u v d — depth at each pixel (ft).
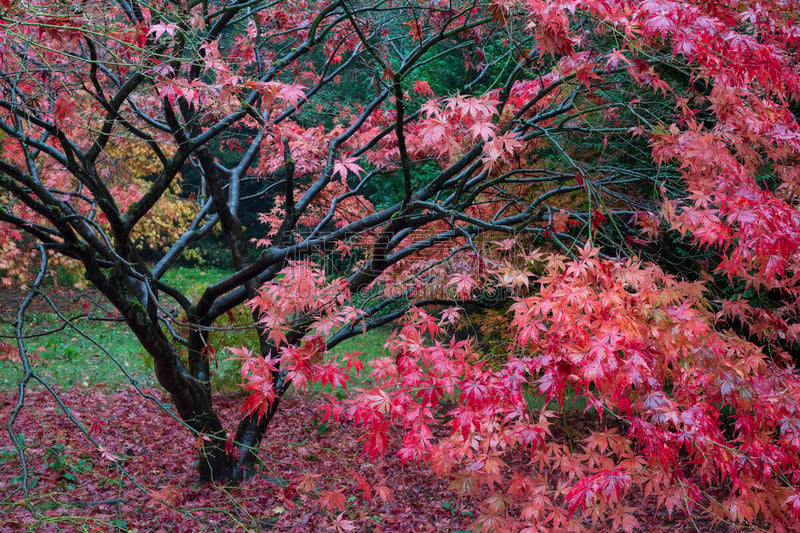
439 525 17.47
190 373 17.88
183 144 14.62
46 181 23.09
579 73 10.27
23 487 8.46
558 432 22.66
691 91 12.25
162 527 15.52
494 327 22.33
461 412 7.63
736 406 7.97
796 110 13.70
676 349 7.22
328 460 21.66
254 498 17.40
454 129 10.11
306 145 16.99
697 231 8.14
